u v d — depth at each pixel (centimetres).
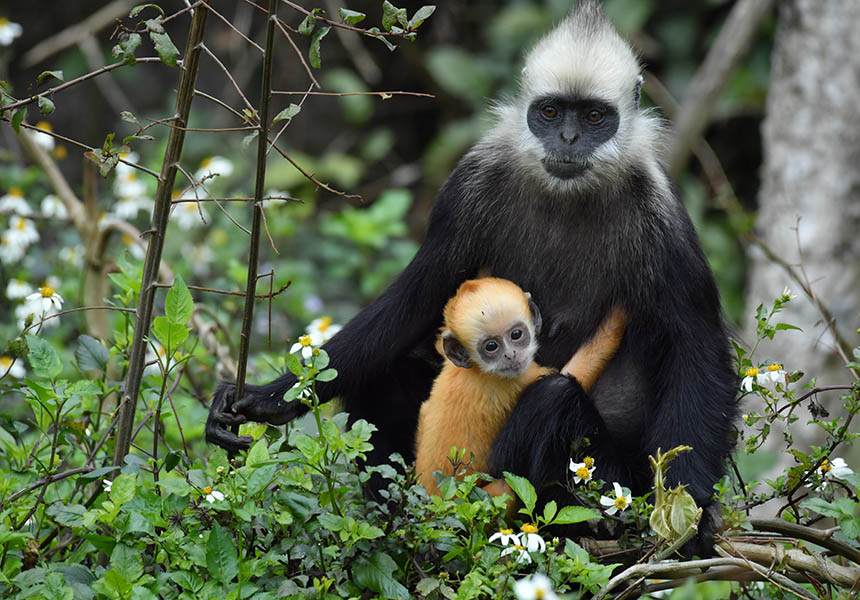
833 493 870
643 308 997
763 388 884
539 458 888
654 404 991
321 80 2655
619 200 1002
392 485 758
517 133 1022
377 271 1953
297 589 705
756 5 1870
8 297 1350
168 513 756
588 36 1018
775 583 755
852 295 1669
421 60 2541
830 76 1697
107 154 766
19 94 2531
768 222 1764
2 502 798
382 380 1048
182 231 1719
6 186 1546
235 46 2538
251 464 752
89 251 1251
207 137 2306
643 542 812
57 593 695
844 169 1694
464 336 905
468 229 1038
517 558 710
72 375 1251
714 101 1920
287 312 1678
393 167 2789
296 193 2391
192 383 1112
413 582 776
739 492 963
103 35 2527
